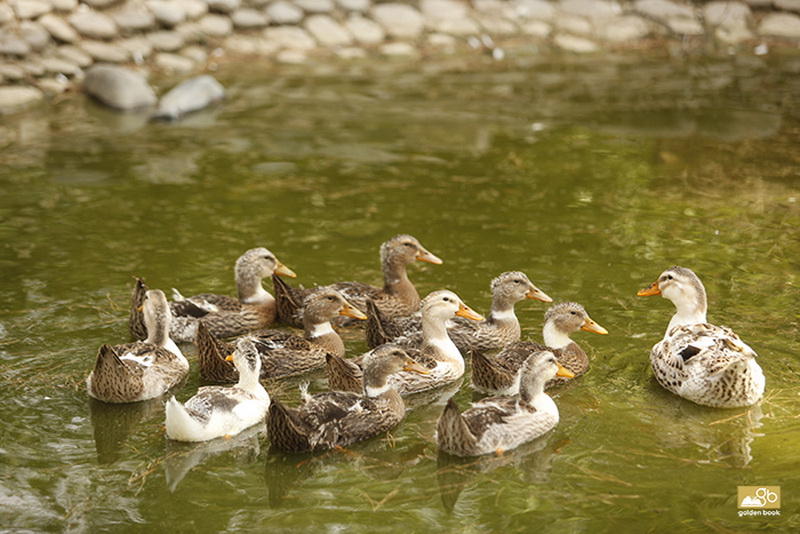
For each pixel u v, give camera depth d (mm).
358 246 15438
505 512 9023
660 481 9453
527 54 27812
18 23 23906
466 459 9977
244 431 10648
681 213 16781
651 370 11805
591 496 9242
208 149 19984
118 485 9492
